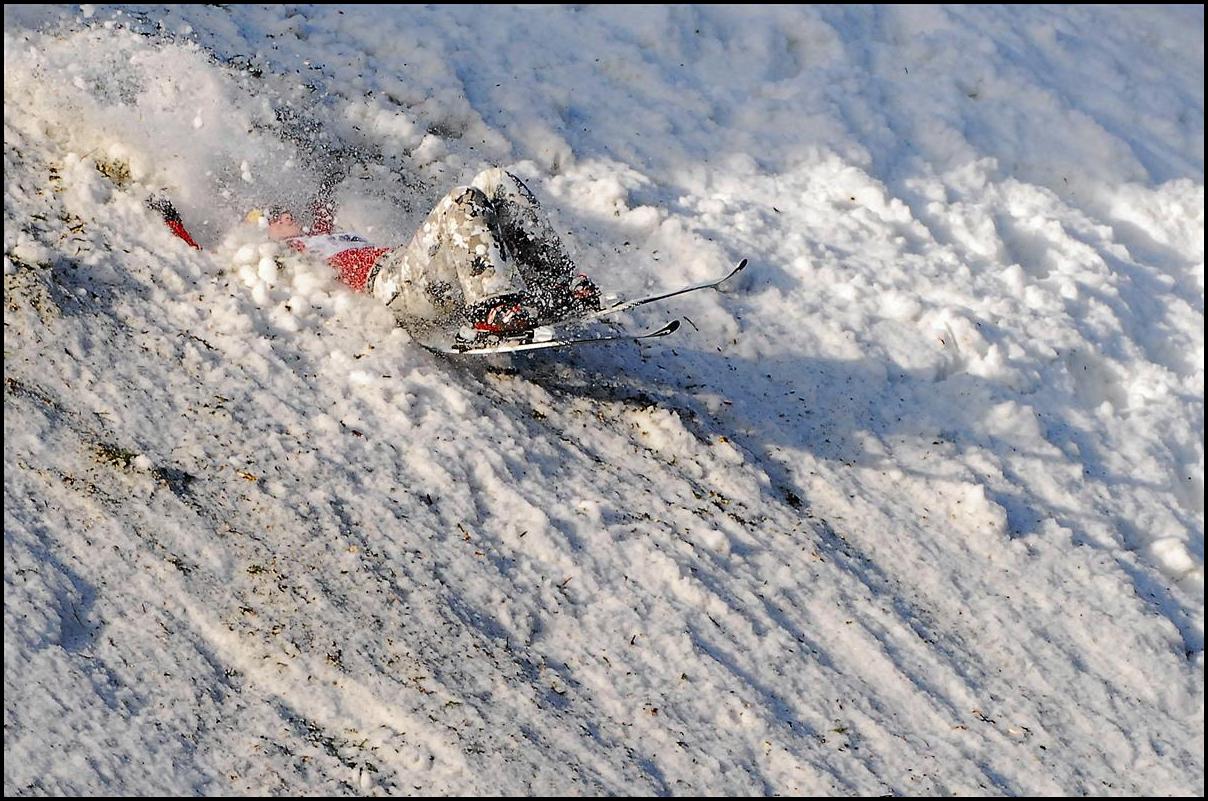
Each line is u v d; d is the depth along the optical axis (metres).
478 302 17.58
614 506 17.58
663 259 22.86
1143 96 31.45
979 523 19.19
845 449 20.09
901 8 32.03
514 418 18.62
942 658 16.83
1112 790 15.55
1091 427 21.84
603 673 15.18
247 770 13.16
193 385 17.25
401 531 16.09
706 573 16.97
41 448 15.59
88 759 12.77
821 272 23.38
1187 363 24.19
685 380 20.52
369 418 17.69
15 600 13.84
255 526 15.52
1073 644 17.66
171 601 14.43
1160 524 20.38
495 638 15.18
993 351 22.16
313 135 23.19
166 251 19.38
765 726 15.05
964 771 15.25
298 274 19.64
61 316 17.42
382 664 14.40
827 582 17.48
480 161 24.09
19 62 22.06
